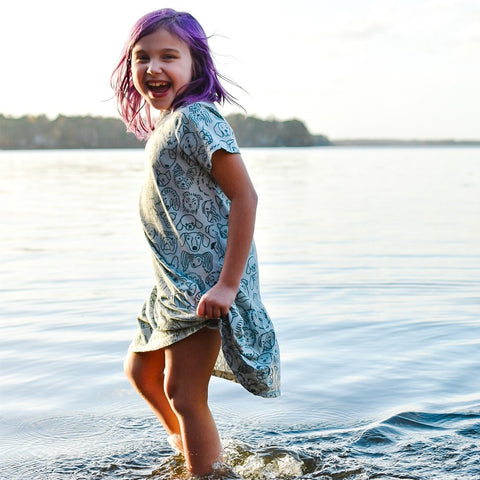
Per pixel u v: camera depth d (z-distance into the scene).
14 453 2.85
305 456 2.79
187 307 2.47
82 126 87.19
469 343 4.35
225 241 2.51
